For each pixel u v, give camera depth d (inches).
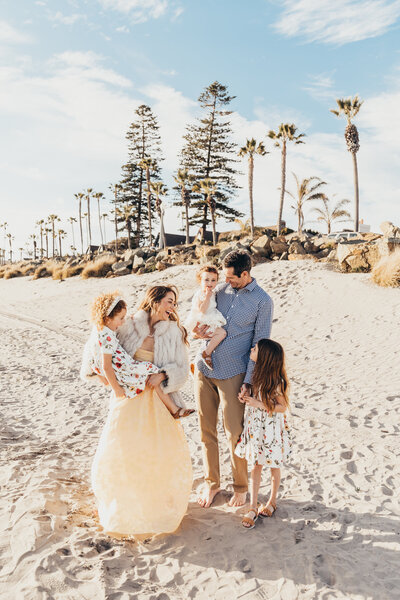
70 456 200.1
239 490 154.4
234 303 152.9
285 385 144.4
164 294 137.5
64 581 112.4
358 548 129.3
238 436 150.7
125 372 131.0
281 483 173.2
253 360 144.6
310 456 199.3
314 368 369.4
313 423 242.1
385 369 346.3
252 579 115.9
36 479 170.9
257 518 146.1
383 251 699.4
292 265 800.9
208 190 1692.9
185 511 139.6
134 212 2591.0
